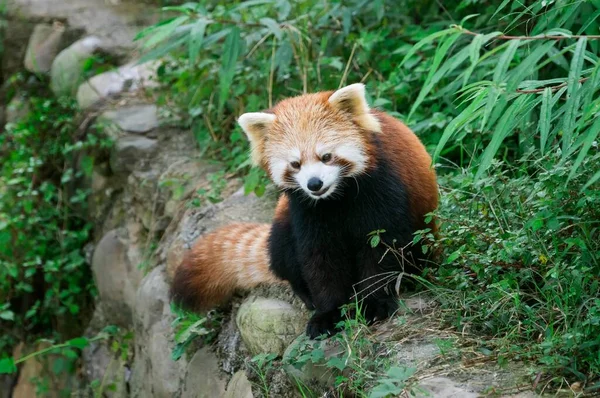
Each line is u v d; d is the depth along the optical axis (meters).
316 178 8.12
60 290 15.48
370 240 8.35
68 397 14.58
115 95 15.80
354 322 7.75
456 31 6.89
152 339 11.21
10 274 15.12
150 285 11.81
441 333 7.56
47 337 15.89
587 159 7.50
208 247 10.26
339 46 13.10
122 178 14.36
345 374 7.48
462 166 10.55
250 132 8.84
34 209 15.88
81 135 15.41
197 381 9.88
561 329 7.11
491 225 8.15
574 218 7.20
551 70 11.09
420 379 6.88
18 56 18.44
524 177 8.52
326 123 8.37
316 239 8.50
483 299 7.69
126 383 12.51
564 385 6.52
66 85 16.55
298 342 8.15
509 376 6.72
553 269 6.99
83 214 15.55
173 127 14.45
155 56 11.53
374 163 8.32
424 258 8.74
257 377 8.70
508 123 6.70
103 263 13.72
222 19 12.27
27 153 16.16
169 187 13.06
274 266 9.28
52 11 18.38
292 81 13.09
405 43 12.69
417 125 11.09
